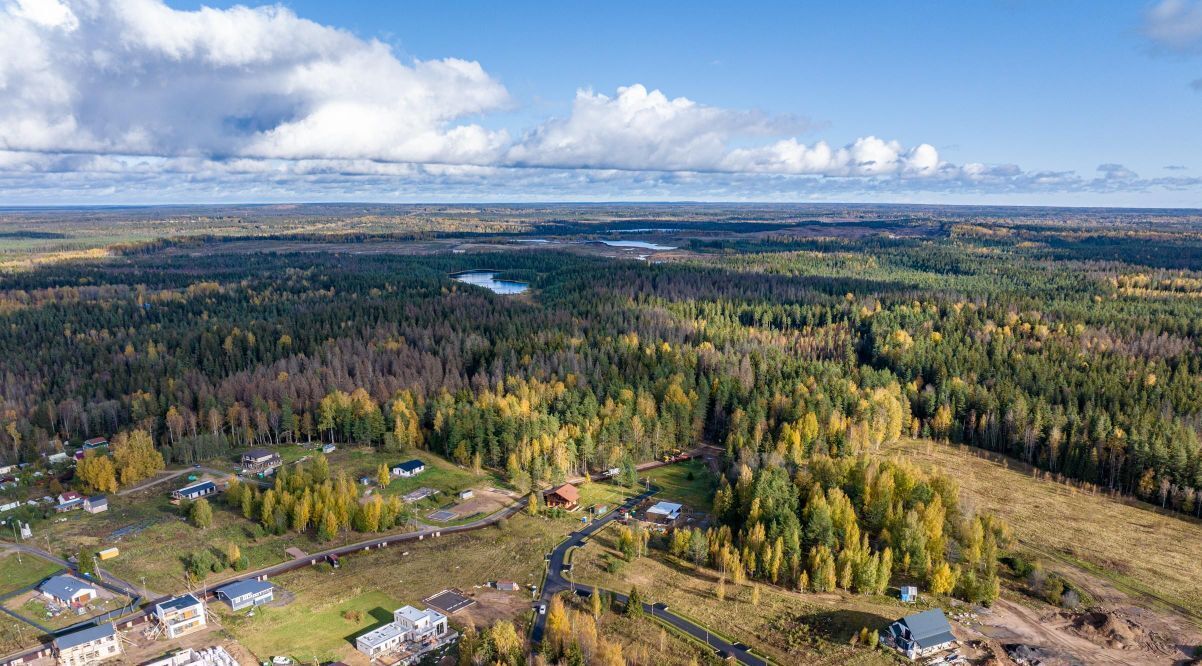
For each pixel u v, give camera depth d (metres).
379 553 122.94
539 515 137.88
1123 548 127.62
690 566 118.69
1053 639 99.31
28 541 124.12
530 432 164.12
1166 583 115.81
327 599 107.75
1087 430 166.50
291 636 98.56
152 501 141.50
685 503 145.62
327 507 127.88
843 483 136.38
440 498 144.25
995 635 100.06
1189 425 164.88
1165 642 99.25
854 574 111.00
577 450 162.50
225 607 104.75
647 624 101.50
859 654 94.69
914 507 124.62
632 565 118.50
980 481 158.50
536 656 88.75
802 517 127.62
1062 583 113.12
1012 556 122.25
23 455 162.50
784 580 113.56
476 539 128.50
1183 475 146.25
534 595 109.31
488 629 94.06
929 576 111.12
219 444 165.50
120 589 108.94
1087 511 143.62
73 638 91.69
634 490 152.50
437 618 99.75
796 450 158.88
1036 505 145.88
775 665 92.69
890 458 159.25
